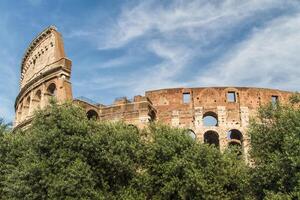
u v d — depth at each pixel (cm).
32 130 4741
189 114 8038
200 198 4378
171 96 8194
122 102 7644
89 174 4194
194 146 4794
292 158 3797
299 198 3656
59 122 4619
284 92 8362
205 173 4528
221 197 4434
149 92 8281
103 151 4425
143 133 5188
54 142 4422
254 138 4541
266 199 3866
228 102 8094
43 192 4169
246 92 8194
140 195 4450
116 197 4369
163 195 4541
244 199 4525
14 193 4216
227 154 4966
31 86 8031
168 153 4709
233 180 4616
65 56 7838
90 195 4122
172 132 5003
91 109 7400
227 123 7931
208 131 7862
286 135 4106
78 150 4444
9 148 5034
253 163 4675
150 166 4738
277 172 3994
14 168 4631
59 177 4169
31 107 7812
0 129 5325
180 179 4522
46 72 7612
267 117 4678
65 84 7288
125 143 4609
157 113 8081
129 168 4591
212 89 8225
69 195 4062
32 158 4372
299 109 4594
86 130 4594
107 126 4831
